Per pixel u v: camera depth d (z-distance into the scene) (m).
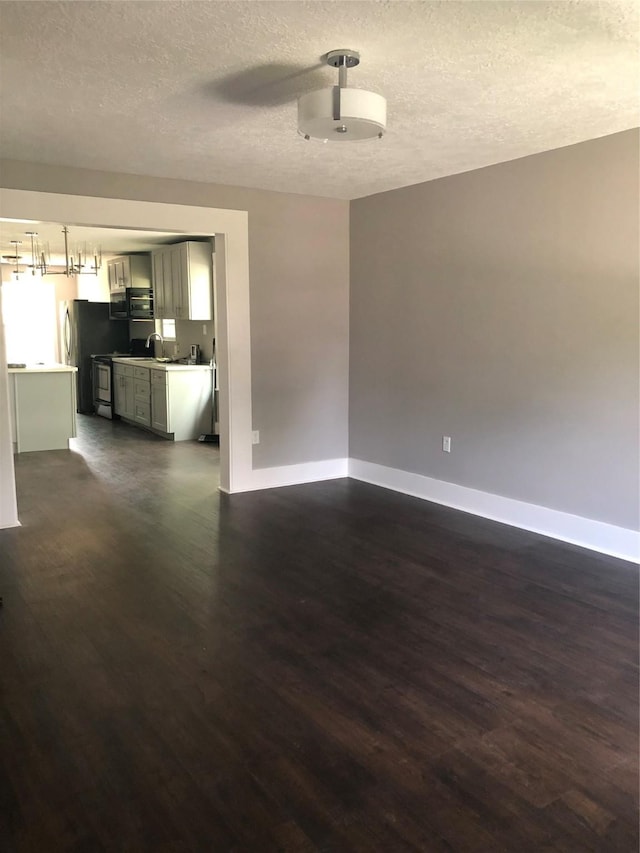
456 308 4.75
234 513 4.80
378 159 4.21
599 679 2.58
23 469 6.20
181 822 1.83
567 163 3.93
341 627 3.01
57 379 7.12
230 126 3.48
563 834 1.79
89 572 3.65
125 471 6.15
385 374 5.45
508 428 4.48
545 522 4.30
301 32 2.36
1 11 2.19
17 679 2.56
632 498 3.81
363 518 4.68
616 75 2.77
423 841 1.77
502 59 2.61
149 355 9.63
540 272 4.16
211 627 3.00
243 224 5.10
